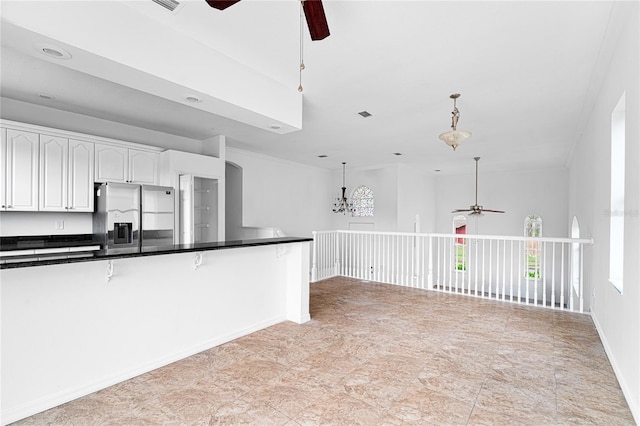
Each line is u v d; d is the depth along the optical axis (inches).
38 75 124.6
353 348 116.1
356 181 365.1
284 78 127.3
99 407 80.0
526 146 245.0
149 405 81.0
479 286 391.5
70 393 82.7
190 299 110.7
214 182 211.8
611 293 106.7
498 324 141.9
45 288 79.6
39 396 78.1
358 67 118.2
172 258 105.8
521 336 127.9
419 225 378.3
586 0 80.5
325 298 187.0
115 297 92.1
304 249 146.3
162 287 103.0
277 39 100.5
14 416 74.1
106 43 80.5
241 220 271.6
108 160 170.7
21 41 73.2
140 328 97.4
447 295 193.8
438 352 112.8
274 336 127.7
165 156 189.8
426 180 398.3
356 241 360.8
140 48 87.3
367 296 191.9
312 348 116.0
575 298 216.7
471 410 79.1
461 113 168.6
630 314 83.0
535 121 180.2
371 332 132.2
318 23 72.4
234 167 277.1
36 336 78.1
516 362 105.3
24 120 152.8
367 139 227.8
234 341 122.3
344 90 139.3
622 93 93.6
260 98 122.1
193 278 111.7
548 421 75.1
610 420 75.7
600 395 86.2
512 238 176.2
